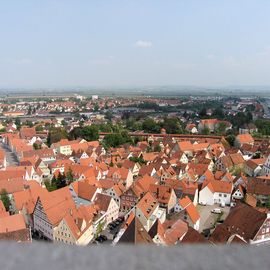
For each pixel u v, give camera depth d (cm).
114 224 7069
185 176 9681
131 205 7712
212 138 16975
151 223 6347
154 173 9862
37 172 10750
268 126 19475
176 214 6450
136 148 14262
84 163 10912
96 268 704
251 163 11194
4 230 5472
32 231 6881
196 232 4628
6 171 9600
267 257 744
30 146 15050
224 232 5016
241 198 7988
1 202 6625
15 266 699
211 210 7831
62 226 5881
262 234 5081
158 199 7575
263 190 7888
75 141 15938
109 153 13738
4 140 18000
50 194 6681
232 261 730
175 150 14075
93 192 7488
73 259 727
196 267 710
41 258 728
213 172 10775
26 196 7350
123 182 9438
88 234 6188
